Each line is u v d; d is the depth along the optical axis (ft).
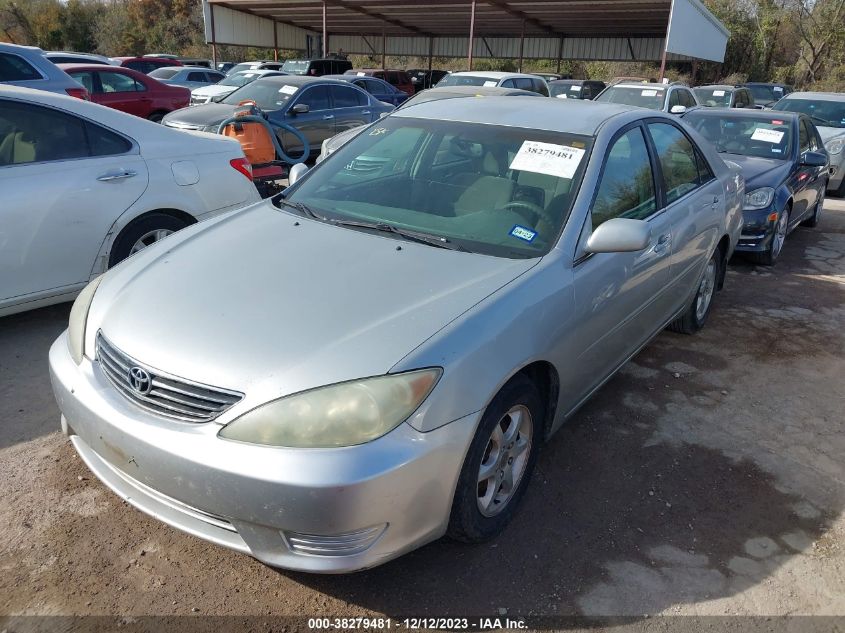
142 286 9.20
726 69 135.33
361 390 7.23
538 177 10.91
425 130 12.35
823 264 24.36
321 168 12.89
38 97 14.53
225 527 7.50
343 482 6.90
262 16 93.81
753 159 25.16
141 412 7.77
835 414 13.26
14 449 10.75
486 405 7.97
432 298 8.47
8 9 143.43
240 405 7.26
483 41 112.47
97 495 9.77
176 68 71.10
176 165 16.33
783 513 10.20
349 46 117.29
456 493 8.03
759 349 16.30
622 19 81.82
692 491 10.61
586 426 12.34
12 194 13.67
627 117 12.53
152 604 7.97
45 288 14.46
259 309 8.32
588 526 9.67
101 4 159.22
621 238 9.80
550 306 9.19
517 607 8.19
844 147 38.09
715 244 15.83
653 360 15.34
